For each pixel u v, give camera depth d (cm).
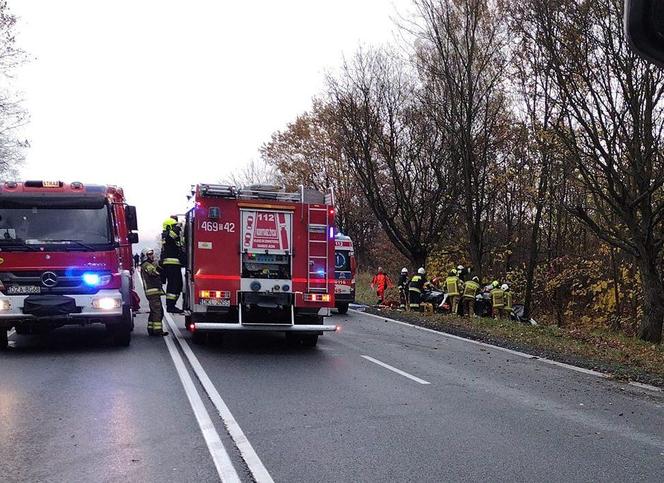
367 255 4609
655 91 1445
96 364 996
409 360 1134
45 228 1101
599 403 823
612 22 1382
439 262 3114
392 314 2022
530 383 950
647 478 522
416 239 2536
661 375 1037
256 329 1166
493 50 2116
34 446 570
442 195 2469
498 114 2339
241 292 1187
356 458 554
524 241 2972
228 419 673
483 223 2888
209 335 1226
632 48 158
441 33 2161
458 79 2167
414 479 504
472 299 2072
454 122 2200
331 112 2634
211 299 1173
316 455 559
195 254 1177
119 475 496
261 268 1204
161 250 1386
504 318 2158
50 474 497
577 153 1549
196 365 1008
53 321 1091
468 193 2267
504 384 933
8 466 515
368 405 762
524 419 718
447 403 788
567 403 815
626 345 1463
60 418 666
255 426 650
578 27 1426
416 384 907
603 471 537
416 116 2428
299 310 1227
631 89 1403
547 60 1524
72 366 976
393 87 2448
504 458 566
